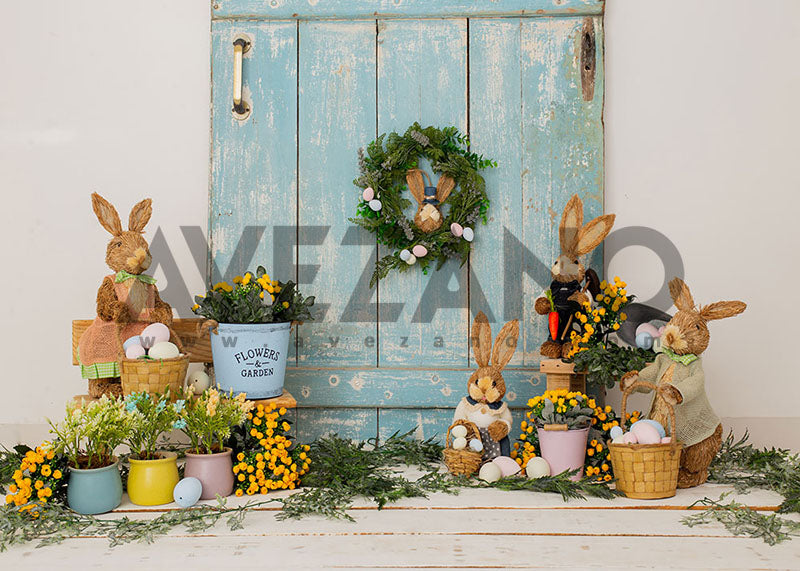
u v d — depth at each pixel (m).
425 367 2.33
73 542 1.54
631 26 2.40
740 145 2.39
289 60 2.37
